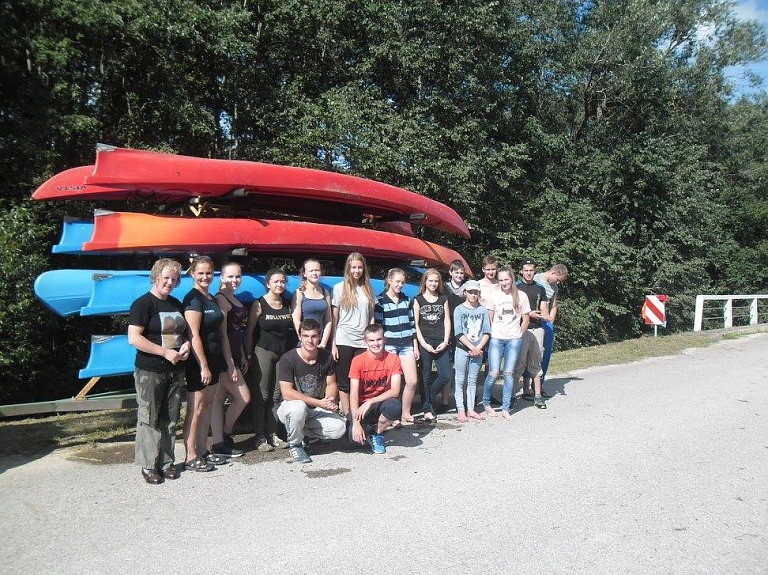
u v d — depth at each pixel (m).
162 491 4.33
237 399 5.19
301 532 3.64
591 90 19.05
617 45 18.22
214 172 6.39
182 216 6.98
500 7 14.99
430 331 6.40
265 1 12.65
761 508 4.12
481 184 14.43
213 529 3.68
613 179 17.67
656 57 18.48
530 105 17.62
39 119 9.93
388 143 12.70
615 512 4.00
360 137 12.09
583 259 16.11
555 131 19.05
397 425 6.23
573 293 16.48
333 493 4.30
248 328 5.46
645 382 8.73
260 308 5.43
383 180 12.73
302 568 3.20
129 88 11.78
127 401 5.86
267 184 6.73
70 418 6.86
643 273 18.27
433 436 5.85
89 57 11.03
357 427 5.18
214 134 12.28
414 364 6.12
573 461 5.05
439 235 14.97
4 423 6.78
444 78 14.56
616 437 5.79
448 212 9.50
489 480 4.59
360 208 8.34
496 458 5.13
